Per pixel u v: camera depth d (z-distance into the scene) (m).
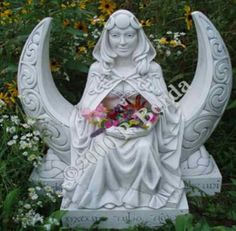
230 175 1.66
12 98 1.60
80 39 1.88
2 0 1.77
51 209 1.47
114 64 1.47
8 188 1.43
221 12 1.88
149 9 2.00
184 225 1.30
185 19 1.88
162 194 1.43
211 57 1.49
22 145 1.46
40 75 1.51
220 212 1.49
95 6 1.99
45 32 1.49
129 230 1.40
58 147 1.55
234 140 1.82
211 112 1.52
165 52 1.92
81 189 1.41
